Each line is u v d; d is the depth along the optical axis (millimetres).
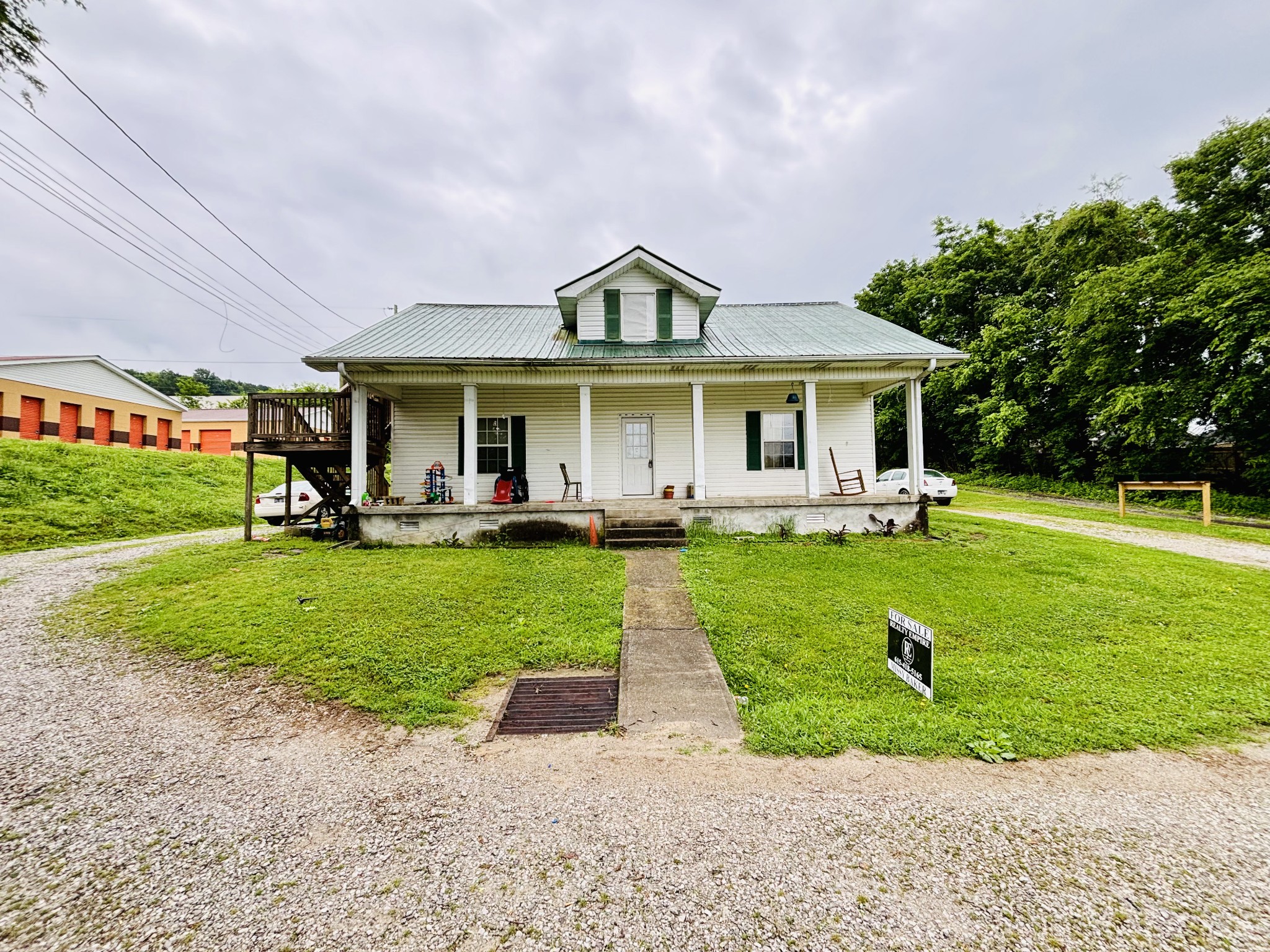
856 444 12617
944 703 4031
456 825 2668
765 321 13227
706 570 7594
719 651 4992
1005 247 24844
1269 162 14703
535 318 13438
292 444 10344
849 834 2596
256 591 6734
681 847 2498
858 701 4090
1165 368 16609
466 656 4852
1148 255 17891
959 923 2051
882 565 7910
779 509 10305
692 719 3840
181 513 14836
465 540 9930
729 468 12477
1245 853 2479
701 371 10648
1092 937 1984
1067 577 7324
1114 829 2652
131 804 2846
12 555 9750
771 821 2701
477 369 10273
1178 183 16281
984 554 8586
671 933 2000
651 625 5645
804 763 3289
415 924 2043
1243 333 13359
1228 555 9195
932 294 26578
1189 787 3047
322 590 6727
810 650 5016
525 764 3279
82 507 13164
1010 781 3090
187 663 4832
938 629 5535
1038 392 21016
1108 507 15977
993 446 22297
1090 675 4508
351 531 9906
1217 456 16734
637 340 11469
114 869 2355
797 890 2217
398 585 6914
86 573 8102
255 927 2031
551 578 7273
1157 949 1926
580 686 4402
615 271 11250
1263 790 3029
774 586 6855
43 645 5277
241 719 3854
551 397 12211
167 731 3682
